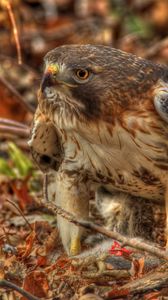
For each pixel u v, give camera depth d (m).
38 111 11.39
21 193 13.52
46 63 10.89
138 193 11.67
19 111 16.92
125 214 12.20
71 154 11.47
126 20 21.11
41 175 14.30
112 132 10.84
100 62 10.77
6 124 15.00
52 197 12.05
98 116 10.80
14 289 9.49
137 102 10.76
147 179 11.26
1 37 18.73
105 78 10.75
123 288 9.79
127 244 9.84
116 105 10.74
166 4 21.39
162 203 11.97
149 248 9.83
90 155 11.30
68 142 11.39
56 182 11.80
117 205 12.17
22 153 15.04
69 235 11.47
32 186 14.14
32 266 10.75
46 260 10.93
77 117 10.91
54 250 11.56
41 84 10.82
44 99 11.09
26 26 19.59
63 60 10.71
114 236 9.87
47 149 11.82
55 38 19.86
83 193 11.62
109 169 11.31
